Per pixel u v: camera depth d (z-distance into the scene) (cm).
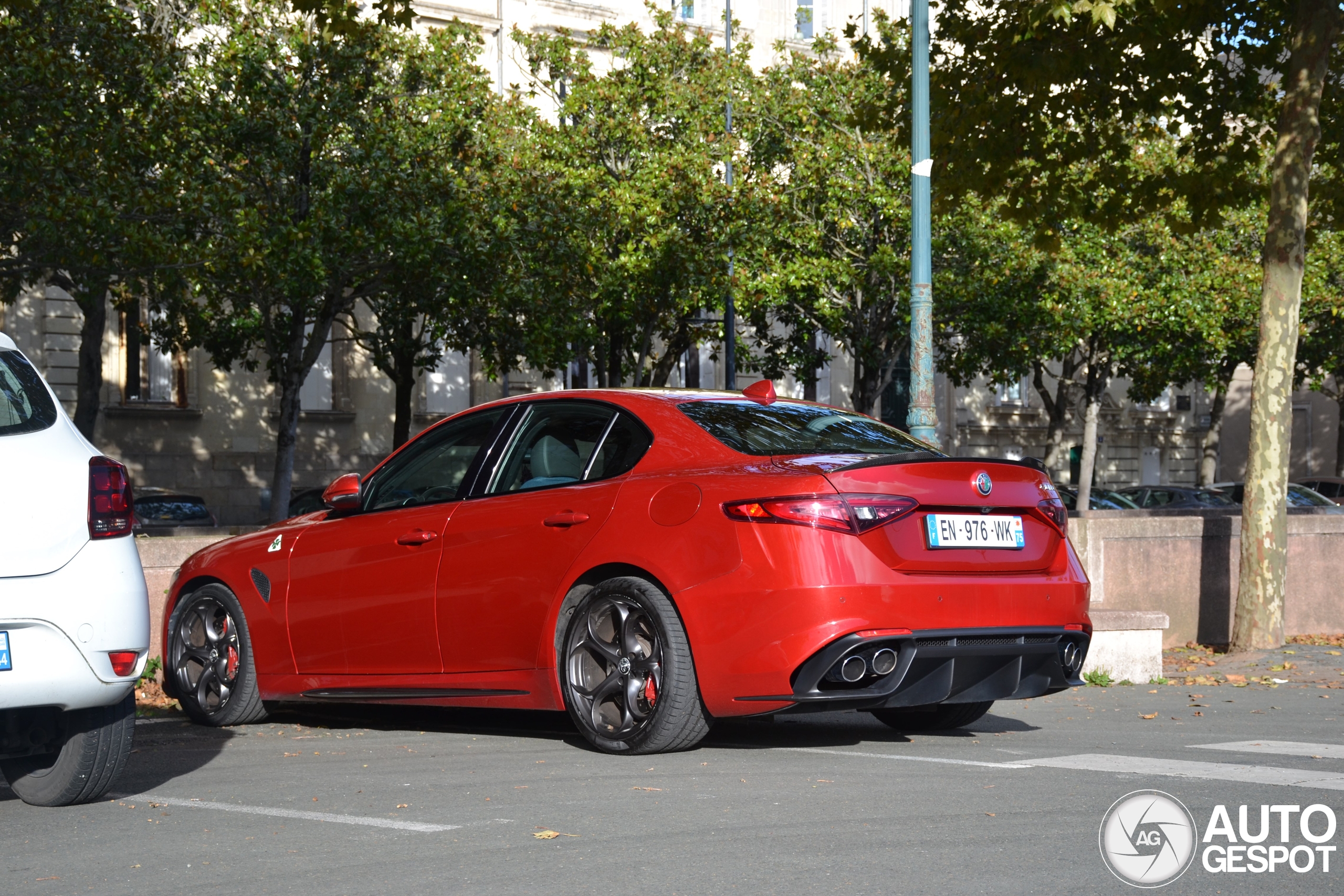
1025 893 326
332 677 645
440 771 521
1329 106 1519
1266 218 3136
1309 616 1374
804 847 377
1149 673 953
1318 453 5222
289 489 2303
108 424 3095
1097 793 455
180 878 359
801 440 570
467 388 3612
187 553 862
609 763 524
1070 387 3703
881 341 2872
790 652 498
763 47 4034
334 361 3441
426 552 610
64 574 432
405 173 2198
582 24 3747
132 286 1894
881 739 614
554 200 2417
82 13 1750
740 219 2638
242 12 2172
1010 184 1666
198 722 693
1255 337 3156
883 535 513
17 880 362
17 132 1680
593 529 554
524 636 572
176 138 1873
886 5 4172
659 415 575
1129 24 1416
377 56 2247
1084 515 1212
